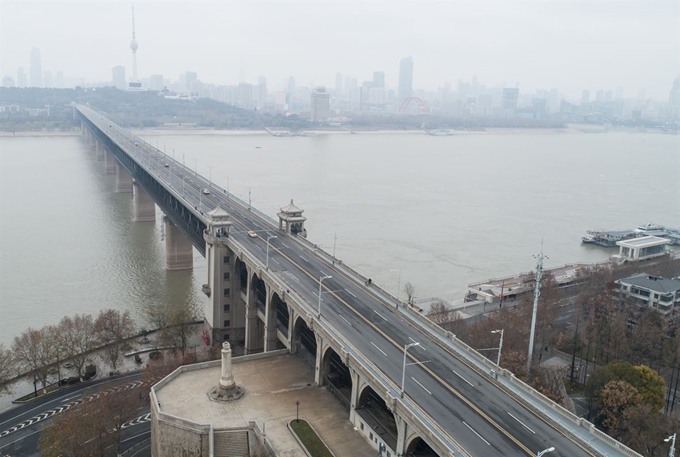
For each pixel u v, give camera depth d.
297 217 177.75
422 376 96.62
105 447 110.69
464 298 189.25
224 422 103.75
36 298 185.50
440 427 81.81
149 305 183.88
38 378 133.50
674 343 142.38
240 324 162.00
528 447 79.00
